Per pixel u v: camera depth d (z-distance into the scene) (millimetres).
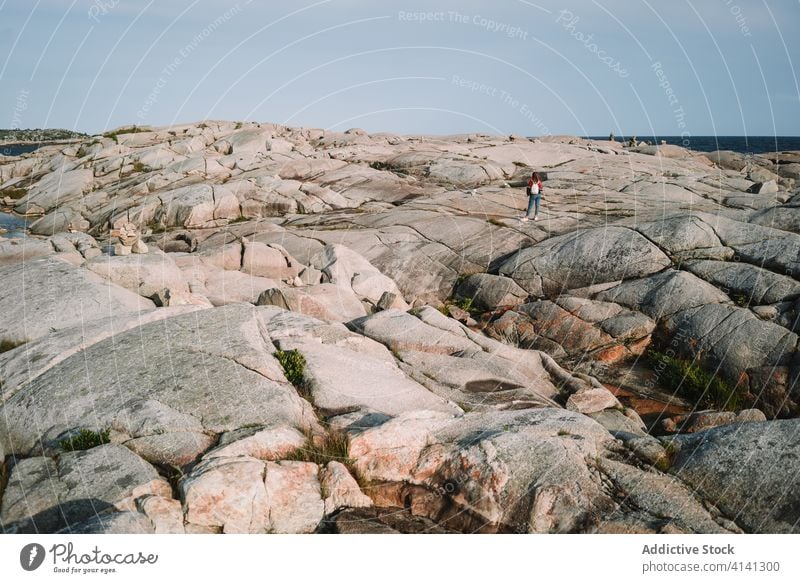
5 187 49938
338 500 8852
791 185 36219
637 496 8664
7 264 21203
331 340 13820
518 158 44281
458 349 14812
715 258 18781
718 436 9547
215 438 9586
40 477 8789
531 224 25438
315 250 24797
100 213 35969
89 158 51562
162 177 40781
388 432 9688
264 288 19031
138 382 10805
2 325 13898
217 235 28719
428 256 23719
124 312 14492
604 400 13391
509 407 11930
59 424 10031
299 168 41562
